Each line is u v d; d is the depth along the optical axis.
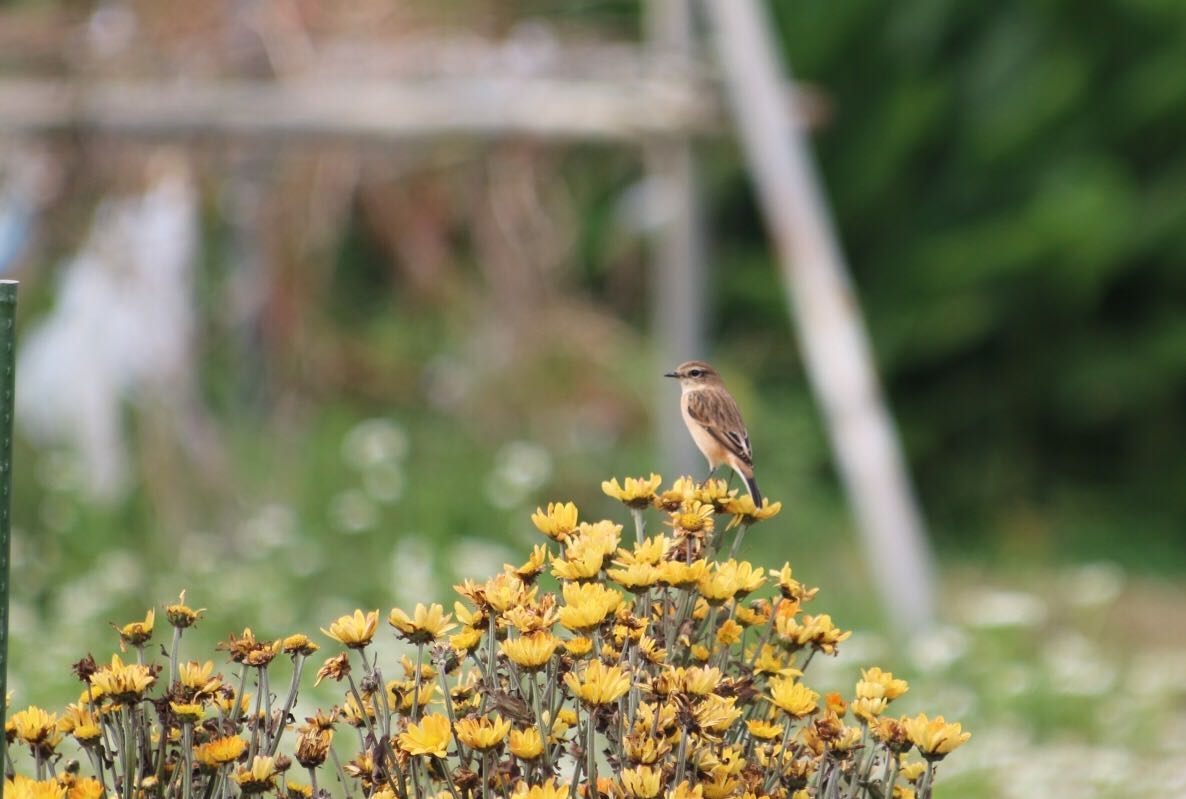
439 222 15.02
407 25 13.18
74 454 13.21
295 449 13.77
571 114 12.84
